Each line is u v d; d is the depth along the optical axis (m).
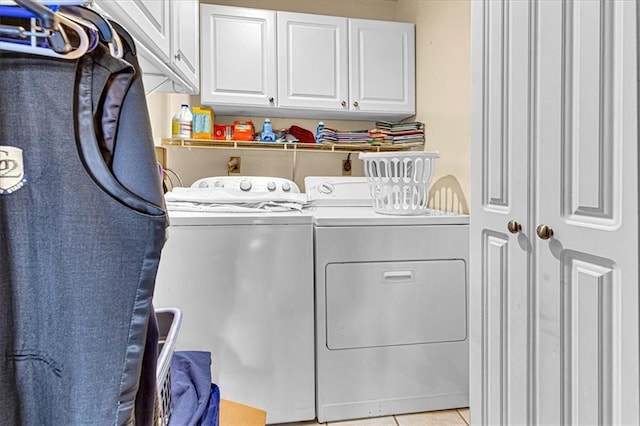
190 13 1.58
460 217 1.70
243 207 1.67
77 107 0.45
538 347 1.00
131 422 0.48
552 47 0.94
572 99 0.88
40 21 0.40
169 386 0.97
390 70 2.43
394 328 1.65
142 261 0.48
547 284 0.97
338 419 1.62
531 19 1.00
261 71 2.27
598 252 0.82
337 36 2.36
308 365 1.60
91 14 0.46
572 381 0.90
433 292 1.68
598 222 0.83
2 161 0.43
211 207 1.64
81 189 0.45
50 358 0.47
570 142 0.89
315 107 2.33
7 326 0.44
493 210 1.18
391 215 1.79
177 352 1.31
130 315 0.48
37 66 0.44
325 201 2.19
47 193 0.45
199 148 2.51
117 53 0.49
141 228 0.48
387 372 1.65
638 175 0.73
